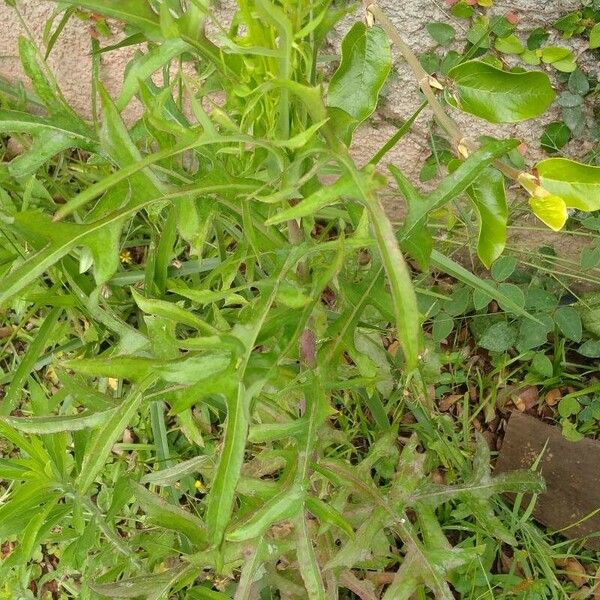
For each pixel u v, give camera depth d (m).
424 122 0.85
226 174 0.41
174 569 0.63
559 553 0.88
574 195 0.39
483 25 0.76
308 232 0.48
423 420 0.87
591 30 0.74
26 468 0.60
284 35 0.34
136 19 0.38
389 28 0.42
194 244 0.47
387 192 0.94
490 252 0.43
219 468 0.36
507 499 0.90
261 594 0.85
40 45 0.98
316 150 0.36
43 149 0.51
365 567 0.78
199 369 0.37
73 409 0.96
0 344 1.03
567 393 0.92
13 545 0.95
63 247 0.37
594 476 0.85
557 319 0.86
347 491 0.67
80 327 0.94
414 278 0.97
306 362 0.58
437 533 0.69
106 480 0.94
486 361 0.96
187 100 0.92
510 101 0.41
